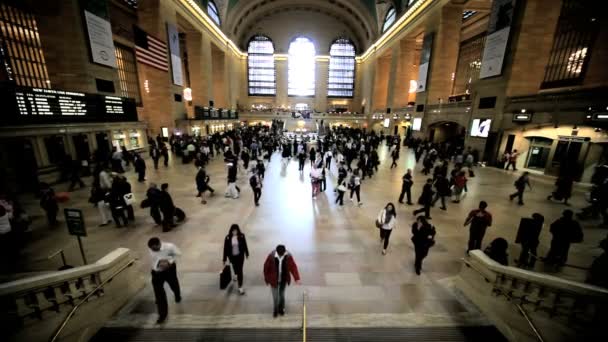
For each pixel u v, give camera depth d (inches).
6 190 353.4
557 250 200.5
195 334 137.3
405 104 1349.7
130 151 596.1
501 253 172.2
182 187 420.8
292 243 246.8
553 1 579.5
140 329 140.4
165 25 892.0
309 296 171.6
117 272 157.2
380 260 219.9
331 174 542.0
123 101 630.5
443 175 358.3
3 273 188.5
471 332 143.6
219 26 1481.3
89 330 134.5
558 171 518.0
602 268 163.6
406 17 1185.4
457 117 814.5
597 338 116.5
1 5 474.9
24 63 511.2
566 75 676.1
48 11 519.8
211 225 281.0
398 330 142.6
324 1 1818.4
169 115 927.0
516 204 369.4
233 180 372.5
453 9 910.4
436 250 237.9
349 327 143.6
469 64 1191.6
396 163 666.8
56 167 432.1
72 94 478.3
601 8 592.7
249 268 203.8
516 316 138.2
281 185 449.1
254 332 139.0
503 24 637.3
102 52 604.4
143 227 271.1
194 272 195.8
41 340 119.6
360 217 313.4
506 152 624.7
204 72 1256.8
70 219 170.4
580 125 476.7
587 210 310.8
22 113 385.4
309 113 1843.0
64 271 127.3
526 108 583.8
